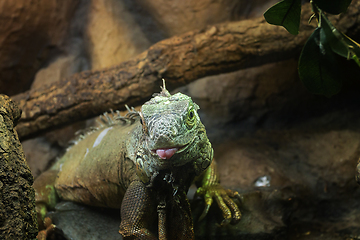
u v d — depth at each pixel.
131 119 2.92
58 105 3.83
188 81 3.77
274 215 2.97
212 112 4.95
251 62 3.81
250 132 4.73
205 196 2.69
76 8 5.27
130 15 5.12
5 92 5.14
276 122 4.69
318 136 4.24
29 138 4.09
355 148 3.92
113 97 3.75
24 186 2.05
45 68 5.27
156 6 4.99
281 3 1.97
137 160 2.21
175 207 2.34
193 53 3.65
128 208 2.35
